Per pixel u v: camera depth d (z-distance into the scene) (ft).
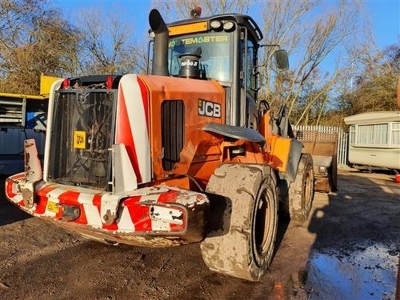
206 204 8.77
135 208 8.96
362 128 47.96
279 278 11.55
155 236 8.75
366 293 10.77
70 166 10.59
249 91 15.17
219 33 13.74
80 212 9.59
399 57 76.64
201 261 12.53
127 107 9.53
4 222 16.21
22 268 11.54
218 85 12.91
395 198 26.32
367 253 14.26
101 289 10.37
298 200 17.76
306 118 77.36
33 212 10.54
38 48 53.67
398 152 39.96
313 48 72.02
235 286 10.84
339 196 26.37
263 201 11.59
